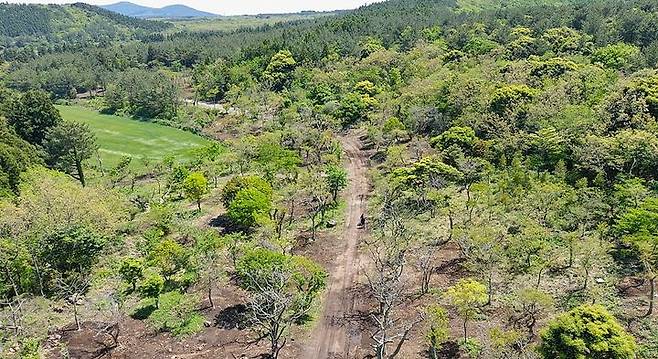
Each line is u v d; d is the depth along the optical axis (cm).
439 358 3750
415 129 8919
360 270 5212
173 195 7738
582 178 5828
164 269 5022
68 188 6131
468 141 7262
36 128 9112
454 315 4238
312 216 6575
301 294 4428
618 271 4562
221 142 10875
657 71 7712
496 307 4272
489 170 6662
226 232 6203
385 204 6444
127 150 10662
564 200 5497
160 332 4291
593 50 10681
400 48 14112
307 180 7388
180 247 5275
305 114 10575
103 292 4928
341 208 6819
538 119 7112
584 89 7694
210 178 8338
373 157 8925
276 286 4141
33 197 5688
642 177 5803
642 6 12925
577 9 14238
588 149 5962
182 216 6725
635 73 8138
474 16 15738
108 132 11994
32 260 4956
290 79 13512
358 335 4191
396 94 10638
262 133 10238
